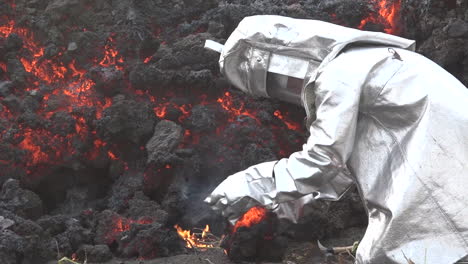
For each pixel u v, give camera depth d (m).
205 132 4.89
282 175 3.51
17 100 4.91
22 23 5.34
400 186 3.28
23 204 4.44
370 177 3.42
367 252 3.36
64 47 5.27
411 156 3.29
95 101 5.02
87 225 4.55
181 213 4.60
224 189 3.66
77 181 4.93
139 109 4.83
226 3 5.74
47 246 4.18
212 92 5.00
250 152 4.73
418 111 3.34
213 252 4.34
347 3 5.59
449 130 3.29
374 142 3.43
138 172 4.83
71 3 5.28
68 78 5.21
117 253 4.35
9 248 3.92
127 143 4.88
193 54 5.12
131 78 4.98
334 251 4.33
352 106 3.32
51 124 4.84
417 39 5.60
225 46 4.01
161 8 5.54
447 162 3.26
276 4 5.82
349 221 4.79
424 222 3.24
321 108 3.38
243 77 3.99
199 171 4.79
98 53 5.23
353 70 3.40
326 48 3.70
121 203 4.63
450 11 5.38
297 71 3.79
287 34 3.81
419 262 3.21
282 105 5.04
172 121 4.98
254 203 3.62
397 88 3.38
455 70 5.32
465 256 3.20
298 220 4.16
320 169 3.38
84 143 4.86
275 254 4.19
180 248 4.36
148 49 5.23
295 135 5.00
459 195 3.23
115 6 5.40
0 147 4.68
